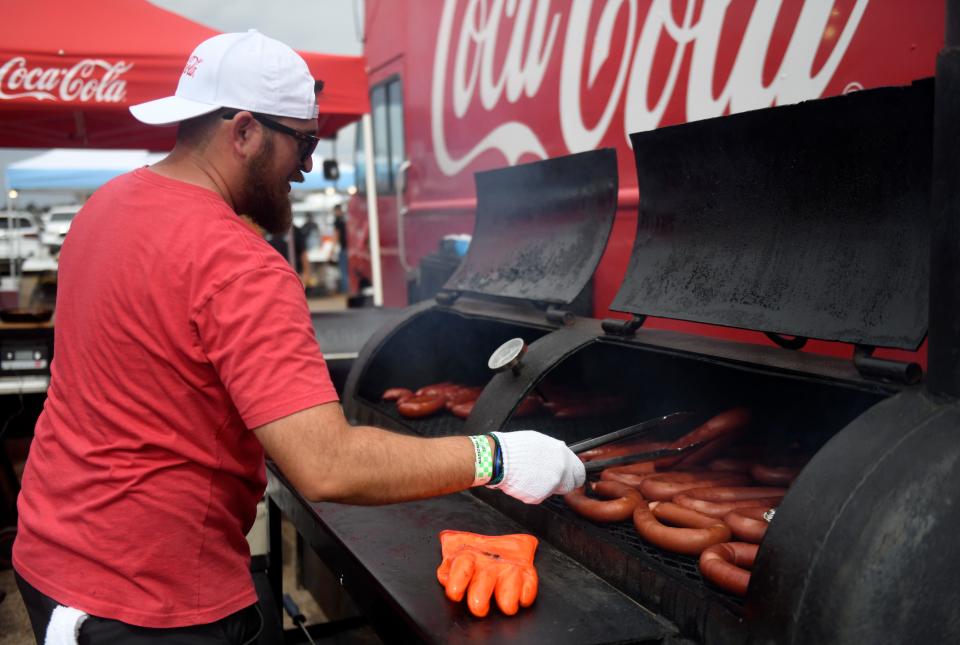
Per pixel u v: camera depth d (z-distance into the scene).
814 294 1.79
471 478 1.48
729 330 2.78
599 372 3.01
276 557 2.97
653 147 2.24
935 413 1.39
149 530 1.40
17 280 6.70
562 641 1.46
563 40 3.67
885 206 1.69
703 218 2.17
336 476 1.29
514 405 2.13
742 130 1.94
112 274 1.38
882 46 2.20
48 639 1.39
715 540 1.69
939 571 1.33
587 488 2.20
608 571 1.71
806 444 2.29
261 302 1.31
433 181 5.41
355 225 10.09
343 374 3.92
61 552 1.42
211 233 1.36
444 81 5.07
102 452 1.40
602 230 2.56
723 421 2.25
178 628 1.43
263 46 1.47
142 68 4.88
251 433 1.49
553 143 3.79
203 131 1.47
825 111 1.72
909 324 1.56
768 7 2.55
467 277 3.17
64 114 6.59
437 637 1.47
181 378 1.37
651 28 3.08
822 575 1.29
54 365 1.54
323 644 3.17
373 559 1.81
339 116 6.55
